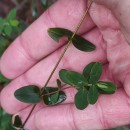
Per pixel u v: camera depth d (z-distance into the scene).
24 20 0.22
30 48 0.18
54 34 0.16
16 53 0.18
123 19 0.15
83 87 0.15
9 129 0.19
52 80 0.18
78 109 0.16
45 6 0.21
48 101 0.17
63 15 0.18
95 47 0.16
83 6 0.17
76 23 0.18
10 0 0.24
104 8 0.16
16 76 0.19
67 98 0.17
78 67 0.18
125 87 0.16
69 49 0.18
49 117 0.17
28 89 0.17
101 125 0.17
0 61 0.19
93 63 0.16
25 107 0.18
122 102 0.16
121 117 0.17
